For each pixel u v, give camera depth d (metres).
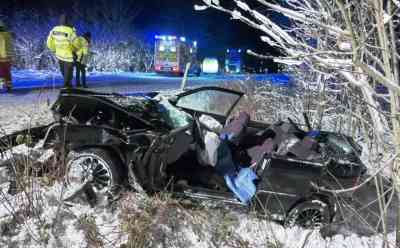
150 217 3.96
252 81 11.55
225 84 12.09
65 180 4.38
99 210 4.11
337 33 2.33
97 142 4.40
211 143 4.75
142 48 24.50
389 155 2.72
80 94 4.52
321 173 4.31
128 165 4.44
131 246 3.67
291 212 4.40
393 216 4.90
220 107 5.70
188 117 5.19
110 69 22.58
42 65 19.09
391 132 2.61
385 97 2.50
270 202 4.38
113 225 3.95
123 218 3.97
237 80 12.39
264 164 4.39
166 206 4.15
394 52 2.32
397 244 3.10
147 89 14.17
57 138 4.50
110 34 23.52
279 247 3.95
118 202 4.23
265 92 9.90
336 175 4.36
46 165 4.52
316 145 4.60
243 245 3.91
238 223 4.32
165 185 4.52
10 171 4.37
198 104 5.63
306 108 7.53
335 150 4.76
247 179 4.60
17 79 15.08
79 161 4.39
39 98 10.23
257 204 4.40
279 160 4.30
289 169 4.31
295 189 4.35
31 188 4.15
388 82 2.10
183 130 4.55
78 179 4.36
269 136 5.39
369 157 2.96
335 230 4.55
